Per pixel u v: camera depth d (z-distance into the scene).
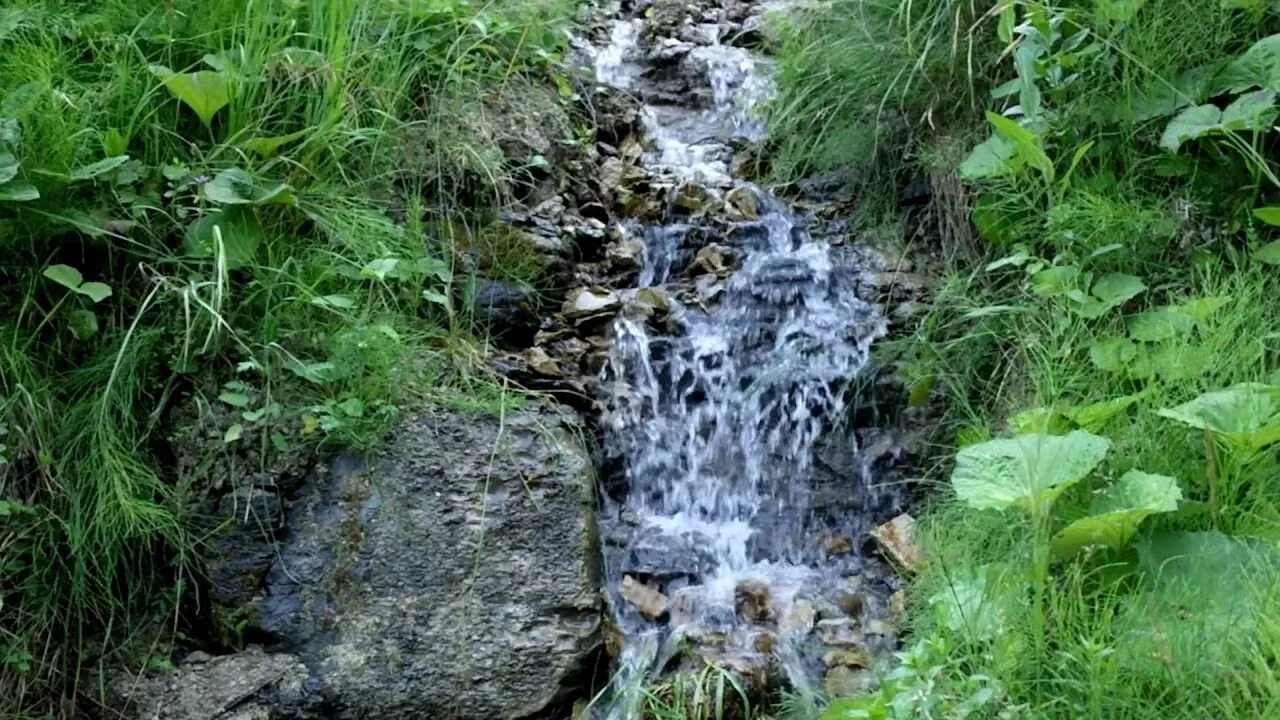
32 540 2.39
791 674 2.55
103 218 2.65
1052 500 2.23
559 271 3.28
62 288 2.62
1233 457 2.35
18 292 2.58
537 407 2.83
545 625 2.54
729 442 3.10
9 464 2.40
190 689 2.40
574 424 2.88
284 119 3.03
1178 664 1.95
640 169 3.81
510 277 3.18
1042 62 3.08
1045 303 2.89
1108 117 3.06
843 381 3.10
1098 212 2.90
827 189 3.73
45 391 2.49
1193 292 2.80
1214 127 2.82
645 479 3.02
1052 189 3.04
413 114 3.29
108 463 2.43
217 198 2.67
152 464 2.54
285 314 2.72
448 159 3.23
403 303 2.92
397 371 2.72
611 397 3.06
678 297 3.33
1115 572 2.22
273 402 2.61
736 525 3.00
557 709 2.51
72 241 2.65
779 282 3.31
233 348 2.66
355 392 2.66
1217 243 2.92
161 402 2.59
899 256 3.42
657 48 4.50
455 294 3.08
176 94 2.81
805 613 2.70
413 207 3.02
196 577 2.51
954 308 3.07
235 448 2.57
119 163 2.58
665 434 3.07
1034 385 2.77
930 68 3.49
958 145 3.40
